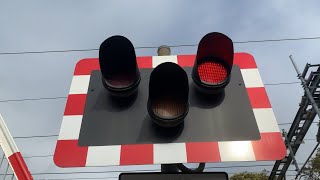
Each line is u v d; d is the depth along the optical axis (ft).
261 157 7.20
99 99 8.16
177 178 6.70
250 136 7.47
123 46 7.65
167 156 7.18
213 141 7.36
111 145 7.40
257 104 8.11
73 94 8.45
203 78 7.88
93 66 9.08
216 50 7.96
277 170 46.57
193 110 7.79
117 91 7.68
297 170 39.32
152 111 7.02
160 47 9.89
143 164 7.12
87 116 7.88
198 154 7.20
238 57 9.17
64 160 7.30
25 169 7.12
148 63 9.19
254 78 8.69
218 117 7.72
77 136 7.62
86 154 7.33
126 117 7.76
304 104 34.55
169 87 7.37
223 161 7.14
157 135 7.43
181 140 7.36
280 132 7.55
